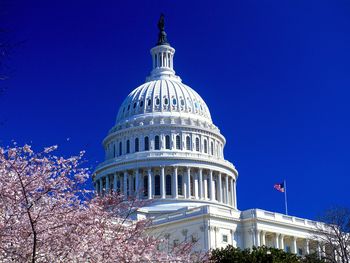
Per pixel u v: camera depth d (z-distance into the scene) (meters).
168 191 129.50
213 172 134.50
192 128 136.88
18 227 24.67
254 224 106.06
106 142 143.38
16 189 24.86
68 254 25.86
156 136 135.75
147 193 127.62
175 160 130.12
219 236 102.75
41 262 25.23
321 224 114.50
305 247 111.12
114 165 132.25
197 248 99.44
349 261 93.25
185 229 103.81
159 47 153.50
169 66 153.50
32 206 24.86
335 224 97.62
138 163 130.00
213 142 140.50
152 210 120.62
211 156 135.75
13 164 24.62
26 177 25.33
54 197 26.22
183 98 142.38
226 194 135.62
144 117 137.62
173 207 122.06
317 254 92.81
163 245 44.25
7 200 24.83
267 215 109.25
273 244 109.19
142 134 135.75
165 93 142.25
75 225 25.98
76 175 27.02
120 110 147.25
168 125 135.25
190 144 135.88
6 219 24.67
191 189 131.00
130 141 136.62
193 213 104.44
